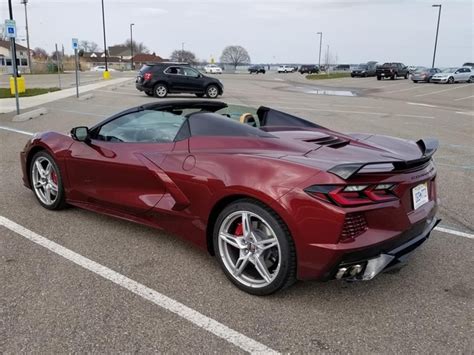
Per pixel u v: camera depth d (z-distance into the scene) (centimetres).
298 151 314
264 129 375
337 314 288
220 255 322
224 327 271
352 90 3072
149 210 365
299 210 272
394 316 287
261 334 265
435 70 4106
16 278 323
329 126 1167
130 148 384
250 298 305
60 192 449
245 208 298
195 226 336
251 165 301
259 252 300
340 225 264
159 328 268
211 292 312
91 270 339
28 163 480
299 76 5716
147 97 1978
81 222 437
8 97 1781
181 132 365
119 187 391
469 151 865
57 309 285
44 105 1508
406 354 249
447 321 282
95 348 248
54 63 5900
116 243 390
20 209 469
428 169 326
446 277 341
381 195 278
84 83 2998
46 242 388
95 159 403
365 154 320
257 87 3109
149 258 363
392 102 2109
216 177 313
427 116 1500
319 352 249
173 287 317
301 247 275
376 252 277
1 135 905
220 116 367
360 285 327
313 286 323
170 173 345
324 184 268
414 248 304
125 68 9475
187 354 245
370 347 254
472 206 514
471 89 3192
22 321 271
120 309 287
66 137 447
